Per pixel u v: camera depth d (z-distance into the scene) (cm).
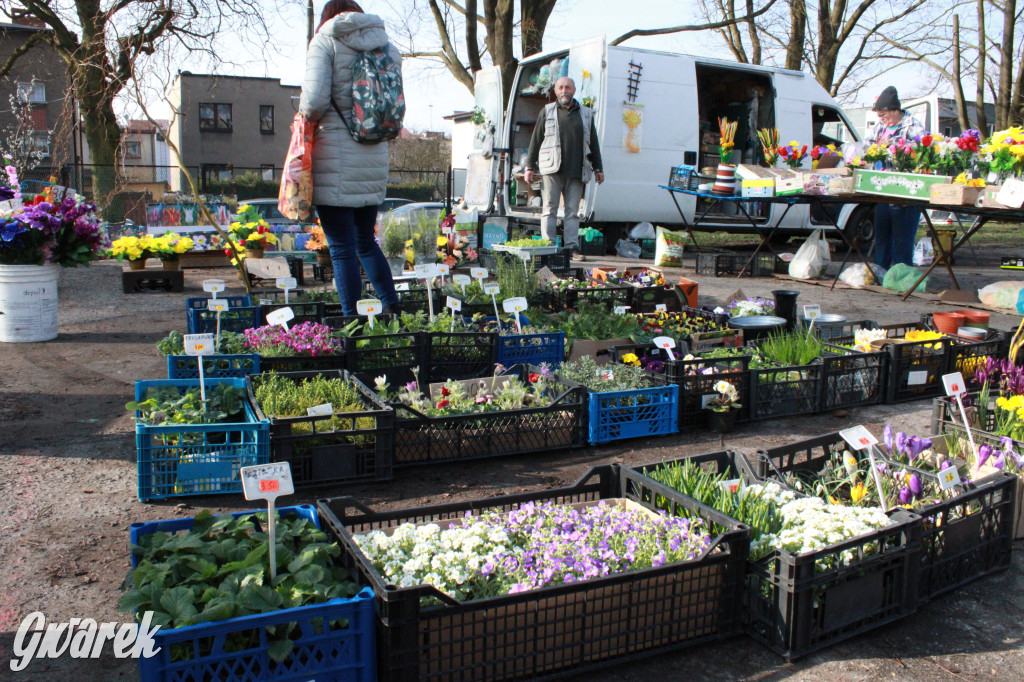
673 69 1320
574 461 447
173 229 1341
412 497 393
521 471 431
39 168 1819
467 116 2612
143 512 366
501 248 1003
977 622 298
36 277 700
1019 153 794
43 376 592
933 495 346
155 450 374
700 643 277
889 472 359
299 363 511
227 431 378
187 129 3547
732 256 1184
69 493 384
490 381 501
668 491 314
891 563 291
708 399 507
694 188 1203
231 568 248
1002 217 905
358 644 235
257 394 441
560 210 1320
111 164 1805
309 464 398
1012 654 276
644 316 697
